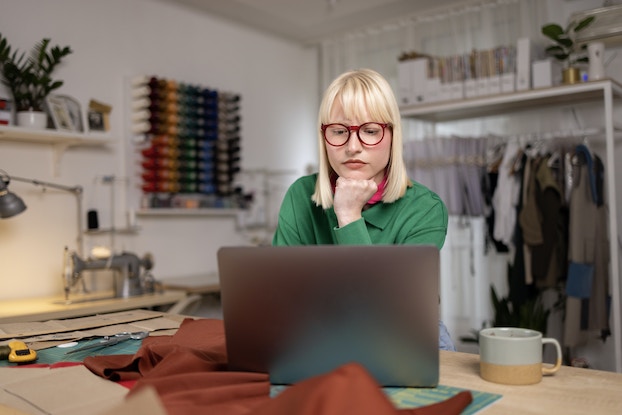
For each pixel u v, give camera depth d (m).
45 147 3.22
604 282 3.23
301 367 0.96
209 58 4.19
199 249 4.07
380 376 0.95
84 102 3.40
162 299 3.03
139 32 3.72
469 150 3.69
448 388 0.96
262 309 0.96
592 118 3.63
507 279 3.58
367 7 4.16
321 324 0.94
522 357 0.98
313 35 4.77
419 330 0.93
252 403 0.86
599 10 3.25
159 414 0.65
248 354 0.98
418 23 4.30
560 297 3.46
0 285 3.01
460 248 3.99
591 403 0.87
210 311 3.79
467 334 3.95
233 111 4.17
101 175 3.46
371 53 4.55
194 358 1.01
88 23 3.44
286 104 4.84
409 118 3.99
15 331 1.47
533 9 3.78
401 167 1.40
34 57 3.19
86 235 3.39
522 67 3.34
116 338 1.36
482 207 3.65
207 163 3.97
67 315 2.66
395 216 1.43
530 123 3.82
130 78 3.60
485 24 3.97
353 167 1.34
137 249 3.68
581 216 3.16
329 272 0.92
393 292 0.92
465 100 3.40
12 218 3.07
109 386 0.96
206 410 0.82
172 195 3.82
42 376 1.03
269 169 4.65
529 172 3.38
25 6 3.15
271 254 0.94
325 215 1.52
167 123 3.69
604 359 3.53
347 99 1.31
